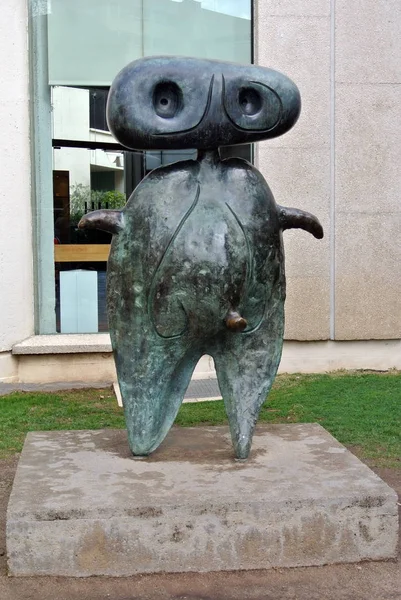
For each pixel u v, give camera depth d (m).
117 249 4.08
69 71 8.55
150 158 8.65
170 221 3.92
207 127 3.95
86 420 6.46
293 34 8.27
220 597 3.43
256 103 4.04
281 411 6.68
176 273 3.91
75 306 8.76
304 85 8.31
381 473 5.14
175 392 4.32
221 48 8.70
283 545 3.66
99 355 8.32
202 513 3.60
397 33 8.36
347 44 8.30
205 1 8.65
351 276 8.53
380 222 8.52
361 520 3.70
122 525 3.56
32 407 7.00
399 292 8.63
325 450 4.38
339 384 7.87
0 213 8.09
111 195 8.74
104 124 8.69
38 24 8.48
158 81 3.93
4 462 5.42
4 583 3.51
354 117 8.39
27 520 3.53
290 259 8.44
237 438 4.20
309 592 3.48
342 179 8.43
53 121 8.58
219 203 3.96
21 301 8.30
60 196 8.66
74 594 3.44
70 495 3.69
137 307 4.06
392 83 8.41
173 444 4.52
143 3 8.60
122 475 3.97
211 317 3.97
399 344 8.74
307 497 3.66
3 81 8.05
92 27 8.56
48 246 8.62
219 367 4.27
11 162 8.14
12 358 8.22
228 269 3.89
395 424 6.29
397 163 8.49
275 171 8.35
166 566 3.61
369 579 3.59
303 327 8.52
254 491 3.72
